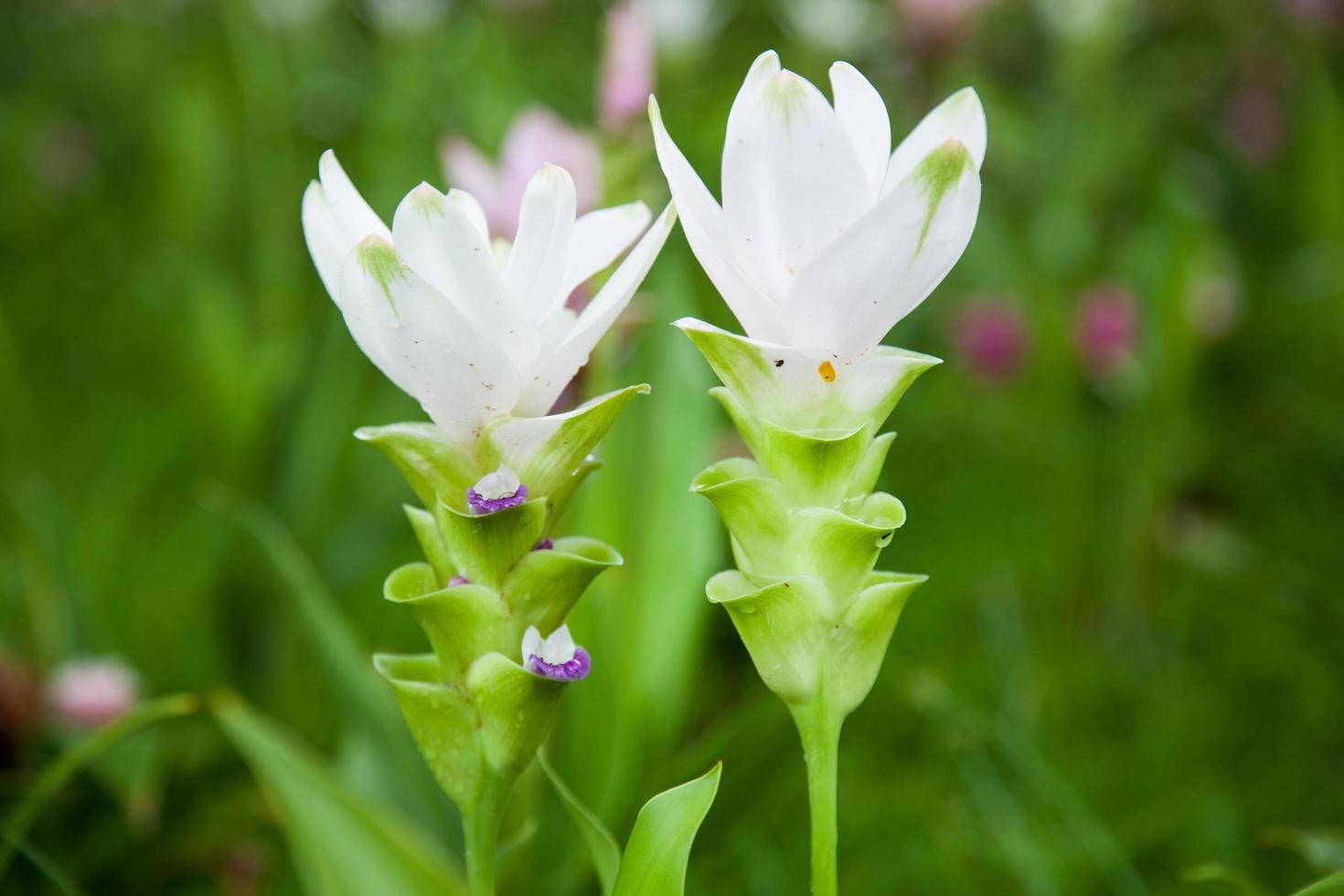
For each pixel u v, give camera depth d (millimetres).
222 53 2119
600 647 1041
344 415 1528
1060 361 1780
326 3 2350
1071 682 1538
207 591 1508
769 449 777
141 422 1996
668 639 1081
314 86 2516
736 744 1032
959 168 745
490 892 804
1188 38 2662
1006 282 2074
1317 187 2092
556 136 1102
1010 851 1154
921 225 750
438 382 776
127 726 955
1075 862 1207
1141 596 1693
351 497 1622
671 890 797
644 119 1112
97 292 2510
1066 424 1782
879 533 774
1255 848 1254
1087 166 1902
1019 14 2471
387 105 2137
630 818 1035
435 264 766
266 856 1143
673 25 2027
